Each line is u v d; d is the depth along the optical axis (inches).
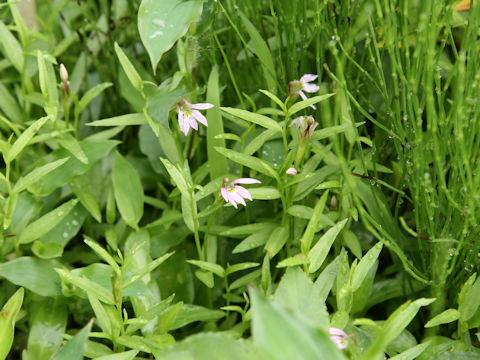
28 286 11.2
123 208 12.1
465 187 10.4
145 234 12.0
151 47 11.3
